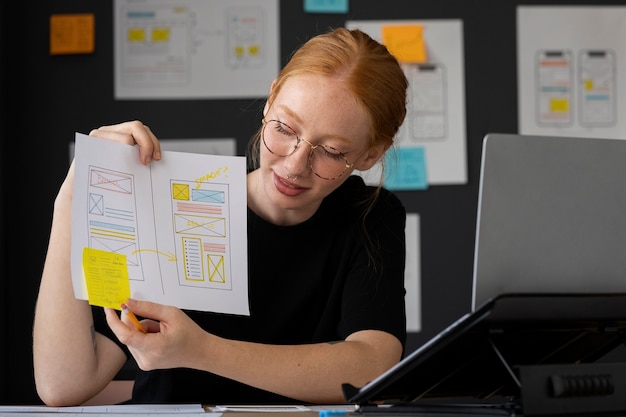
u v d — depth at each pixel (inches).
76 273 49.8
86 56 119.9
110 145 52.5
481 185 45.2
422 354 42.8
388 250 64.6
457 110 121.1
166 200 53.8
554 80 121.9
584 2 122.3
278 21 120.3
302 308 63.8
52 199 119.1
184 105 120.0
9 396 117.3
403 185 120.0
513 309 43.0
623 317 47.0
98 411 50.4
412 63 121.3
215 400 62.1
